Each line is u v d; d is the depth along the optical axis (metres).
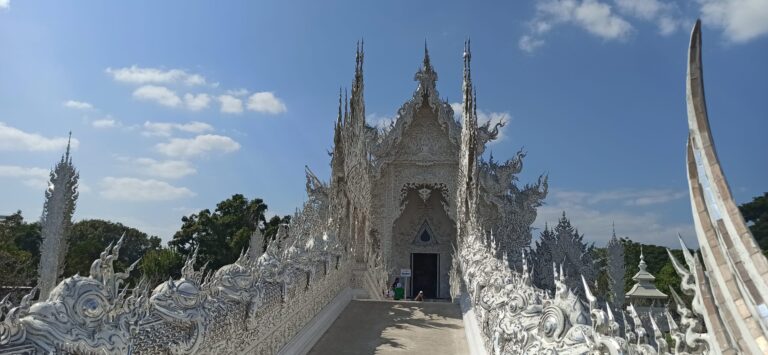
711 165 3.97
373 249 31.16
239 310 8.60
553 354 5.73
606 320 5.09
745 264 3.65
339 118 22.44
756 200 27.34
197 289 6.98
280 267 11.67
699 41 4.06
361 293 22.17
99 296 5.03
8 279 26.27
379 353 12.75
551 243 30.94
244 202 58.19
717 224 3.86
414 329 15.54
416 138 32.81
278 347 11.21
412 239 34.97
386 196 32.38
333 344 13.60
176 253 42.97
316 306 15.46
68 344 4.56
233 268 8.91
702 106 4.08
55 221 17.14
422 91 32.44
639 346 4.83
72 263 37.56
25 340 4.36
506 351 7.64
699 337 4.41
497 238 31.22
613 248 30.52
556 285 6.62
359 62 23.42
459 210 25.84
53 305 4.66
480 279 12.77
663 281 33.91
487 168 32.28
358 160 23.67
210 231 52.75
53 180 17.27
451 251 34.50
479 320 12.36
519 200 32.69
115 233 55.44
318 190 28.17
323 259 16.73
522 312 7.60
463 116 25.17
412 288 34.53
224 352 7.90
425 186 33.00
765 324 3.44
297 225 22.12
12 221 42.03
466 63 24.28
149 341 5.86
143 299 5.92
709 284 4.04
